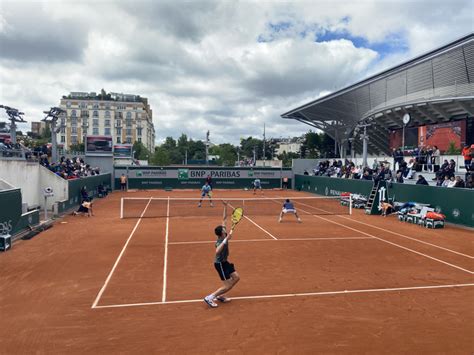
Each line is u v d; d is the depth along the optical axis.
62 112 33.22
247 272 11.41
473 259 13.31
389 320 7.94
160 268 11.80
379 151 64.88
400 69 39.97
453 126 39.94
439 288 10.08
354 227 20.11
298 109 64.56
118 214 24.78
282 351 6.55
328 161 48.19
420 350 6.64
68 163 35.47
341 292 9.68
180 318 7.97
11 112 27.39
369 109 54.34
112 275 11.05
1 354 6.44
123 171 46.62
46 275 11.05
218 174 48.25
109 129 130.50
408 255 13.82
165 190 46.62
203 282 10.41
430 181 27.98
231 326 7.58
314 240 16.39
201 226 19.89
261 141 136.00
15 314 8.18
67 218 22.83
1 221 15.23
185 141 139.88
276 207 29.78
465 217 20.64
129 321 7.81
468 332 7.39
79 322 7.76
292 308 8.57
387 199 25.53
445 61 38.28
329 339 7.03
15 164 22.50
